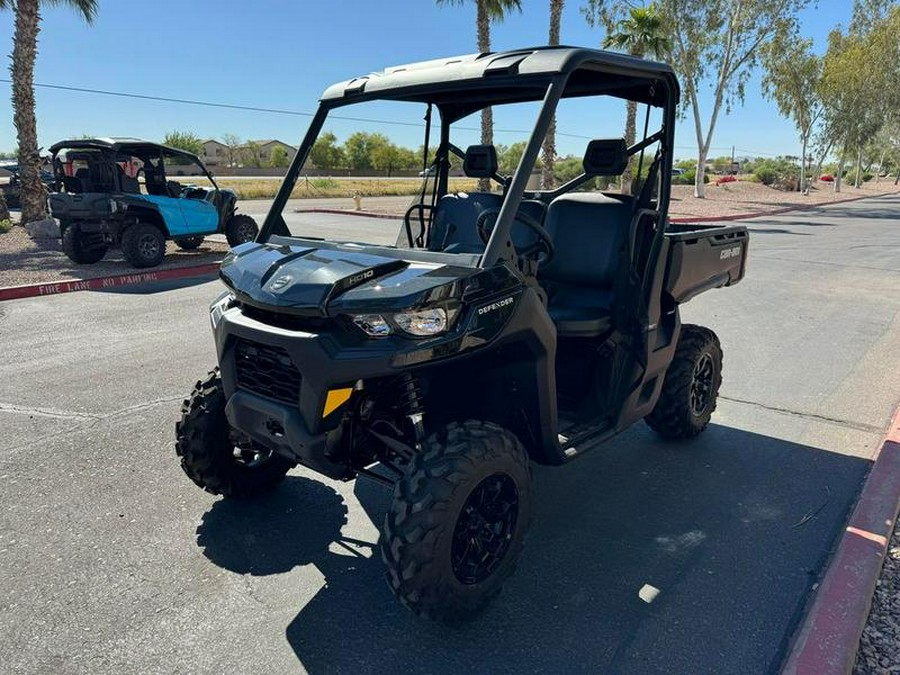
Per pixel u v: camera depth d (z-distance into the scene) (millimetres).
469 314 2479
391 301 2336
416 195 4180
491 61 2912
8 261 11734
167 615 2699
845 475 3965
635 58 3105
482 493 2543
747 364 6074
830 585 2736
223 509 3523
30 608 2727
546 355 2768
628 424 3541
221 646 2531
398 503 2387
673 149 3523
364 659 2469
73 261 11508
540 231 3086
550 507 3598
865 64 41219
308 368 2414
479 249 3525
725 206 29125
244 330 2625
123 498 3615
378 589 2887
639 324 3488
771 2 29625
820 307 8539
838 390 5402
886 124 51906
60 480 3799
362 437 2777
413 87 3039
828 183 68438
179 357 6164
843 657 2334
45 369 5801
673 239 3654
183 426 3285
